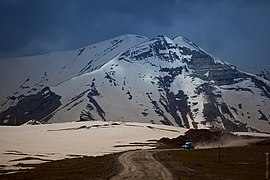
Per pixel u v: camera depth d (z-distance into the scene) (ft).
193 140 640.17
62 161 339.98
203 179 198.80
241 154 389.39
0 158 363.15
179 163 295.28
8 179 209.36
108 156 381.19
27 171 254.68
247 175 218.38
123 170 244.01
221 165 279.49
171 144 629.92
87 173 232.32
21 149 463.01
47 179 206.39
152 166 269.44
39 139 605.73
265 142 591.37
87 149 510.17
